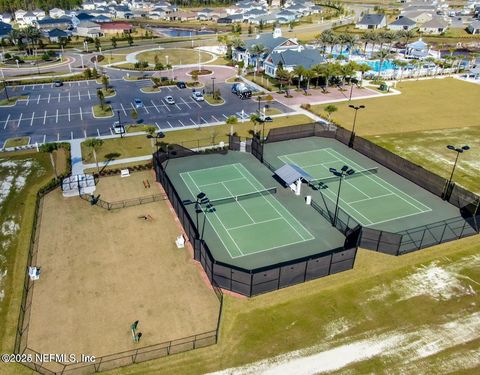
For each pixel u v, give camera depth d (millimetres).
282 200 42281
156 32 168125
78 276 30969
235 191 44000
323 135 59750
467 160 53031
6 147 54969
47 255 33250
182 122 65688
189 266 32312
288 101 78000
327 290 30125
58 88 86062
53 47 130625
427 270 32281
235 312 28000
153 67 105938
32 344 25297
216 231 36781
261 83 90125
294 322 27328
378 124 66625
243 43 115250
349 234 35188
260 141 54594
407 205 41500
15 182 45031
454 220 38750
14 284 30219
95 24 154125
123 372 23688
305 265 29938
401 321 27578
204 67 106875
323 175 48031
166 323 26953
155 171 47438
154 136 55906
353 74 87500
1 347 25125
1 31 144125
